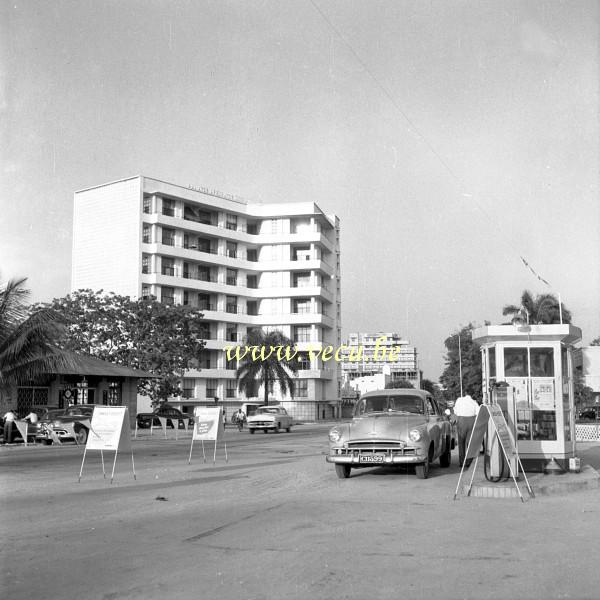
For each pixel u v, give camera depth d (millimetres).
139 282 68500
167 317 48688
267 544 7500
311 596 5516
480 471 15094
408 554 6961
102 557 7000
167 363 47656
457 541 7598
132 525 8820
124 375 43531
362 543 7512
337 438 13953
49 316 28469
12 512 10055
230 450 24797
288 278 79750
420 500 10867
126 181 69875
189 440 33500
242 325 79062
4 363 27781
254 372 62656
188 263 74125
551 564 6520
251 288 80562
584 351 86062
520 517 9203
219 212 77312
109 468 17562
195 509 10109
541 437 13523
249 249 81812
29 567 6602
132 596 5590
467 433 16203
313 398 78750
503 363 13812
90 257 71625
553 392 13586
